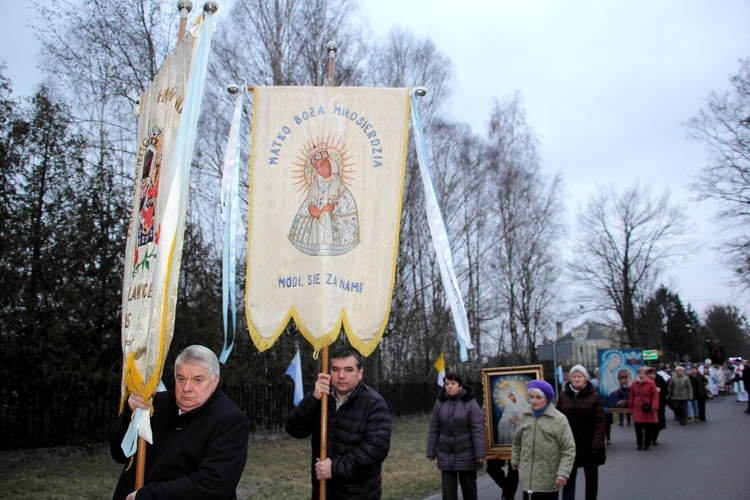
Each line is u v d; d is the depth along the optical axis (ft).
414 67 79.61
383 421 15.38
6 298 38.17
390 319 68.69
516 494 30.91
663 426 52.75
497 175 102.63
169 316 11.28
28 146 42.27
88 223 43.21
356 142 18.02
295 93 18.17
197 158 58.29
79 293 41.55
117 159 51.55
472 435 23.85
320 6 65.82
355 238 17.63
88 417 39.91
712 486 32.14
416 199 76.02
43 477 30.55
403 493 29.71
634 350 61.82
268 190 17.79
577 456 24.73
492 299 103.19
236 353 53.93
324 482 15.08
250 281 17.40
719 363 138.00
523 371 29.71
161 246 11.48
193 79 12.33
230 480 10.72
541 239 111.14
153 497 10.36
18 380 37.37
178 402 11.27
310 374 59.67
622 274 161.58
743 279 100.58
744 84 96.94
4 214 38.83
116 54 51.72
